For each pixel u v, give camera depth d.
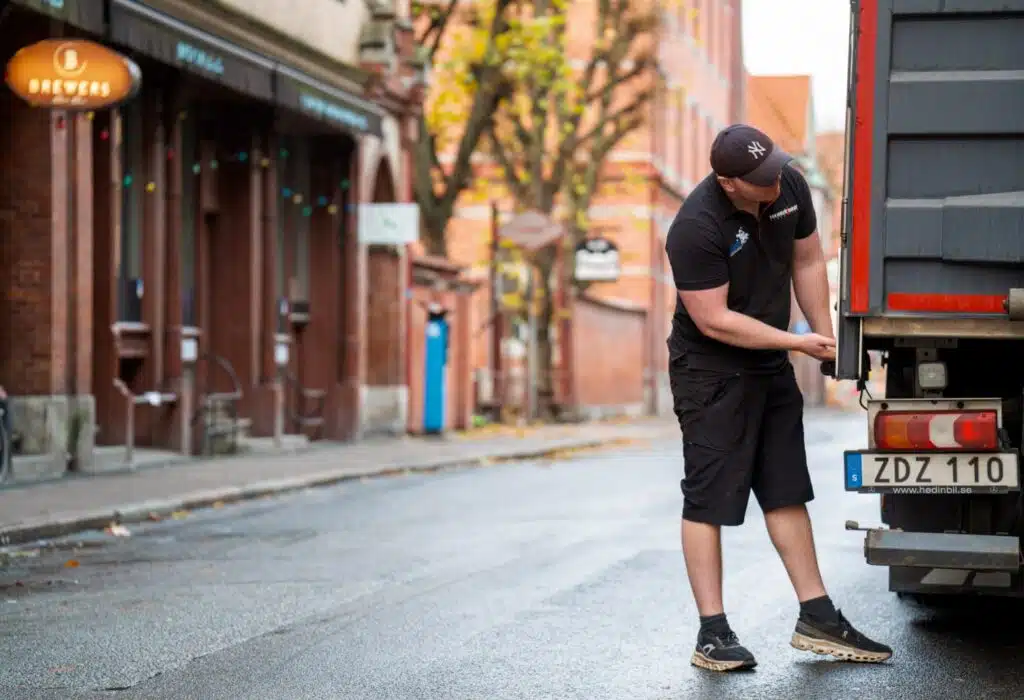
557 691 7.28
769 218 7.77
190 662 8.06
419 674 7.70
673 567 11.62
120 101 17.84
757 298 7.86
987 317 7.48
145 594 10.48
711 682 7.46
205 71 21.06
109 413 21.19
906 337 7.72
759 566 11.44
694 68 69.50
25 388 19.47
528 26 36.44
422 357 33.53
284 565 11.98
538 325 43.97
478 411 42.06
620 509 16.62
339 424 29.59
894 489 7.62
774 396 7.94
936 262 7.51
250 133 25.44
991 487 7.53
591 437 35.34
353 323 29.80
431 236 36.72
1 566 12.09
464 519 15.59
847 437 36.25
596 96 44.72
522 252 43.03
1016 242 7.40
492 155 42.41
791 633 8.74
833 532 13.91
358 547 13.15
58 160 19.56
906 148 7.52
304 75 25.69
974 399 7.57
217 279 25.56
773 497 7.98
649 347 60.50
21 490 17.42
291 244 28.56
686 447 7.93
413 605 9.88
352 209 29.66
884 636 8.68
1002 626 9.00
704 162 72.06
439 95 37.38
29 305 19.47
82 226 19.98
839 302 7.61
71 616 9.56
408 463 23.95
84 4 17.86
